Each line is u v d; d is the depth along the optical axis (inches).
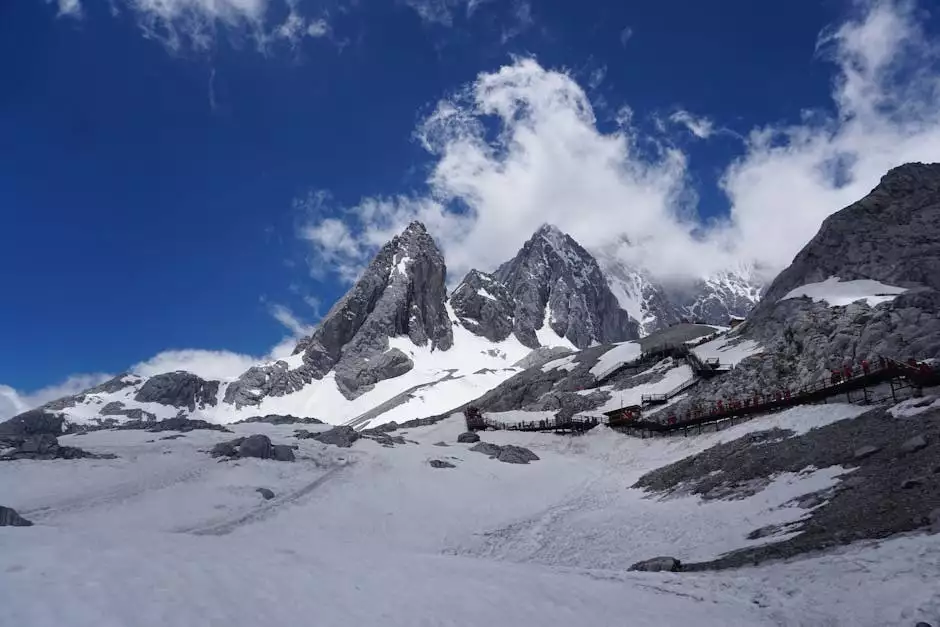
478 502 2222.0
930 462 1155.3
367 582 653.9
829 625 676.1
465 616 596.4
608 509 1941.4
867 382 2015.3
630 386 3944.4
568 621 636.7
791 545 1034.7
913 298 2738.7
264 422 4446.4
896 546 838.5
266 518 1779.0
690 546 1306.6
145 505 1765.5
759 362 3026.6
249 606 522.0
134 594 495.2
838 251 3777.1
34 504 1683.1
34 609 434.3
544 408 4185.5
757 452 1891.0
